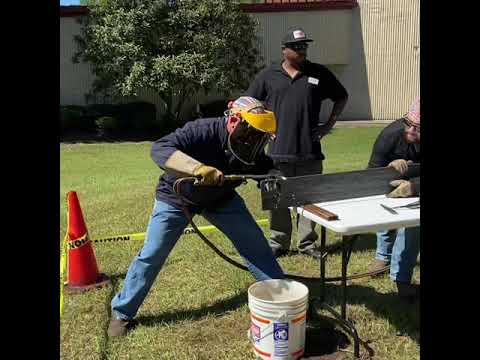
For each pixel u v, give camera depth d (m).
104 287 4.03
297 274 4.29
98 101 18.59
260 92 4.54
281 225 4.63
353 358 2.99
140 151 13.55
